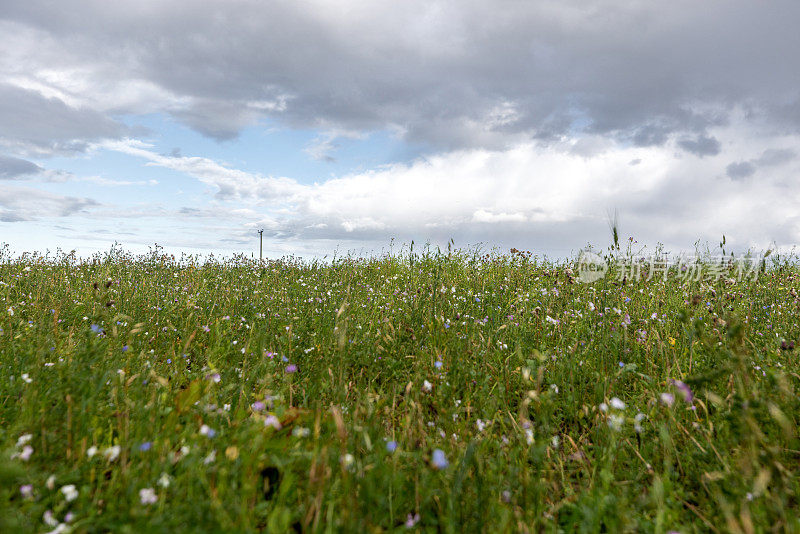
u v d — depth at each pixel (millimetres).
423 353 3939
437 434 2795
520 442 2688
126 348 3332
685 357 4031
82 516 1867
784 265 7949
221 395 2957
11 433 2291
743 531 1987
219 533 1699
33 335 3627
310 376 3574
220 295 6145
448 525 1933
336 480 2086
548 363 3934
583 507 2154
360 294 6520
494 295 6023
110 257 10156
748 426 2232
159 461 2115
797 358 3678
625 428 2982
